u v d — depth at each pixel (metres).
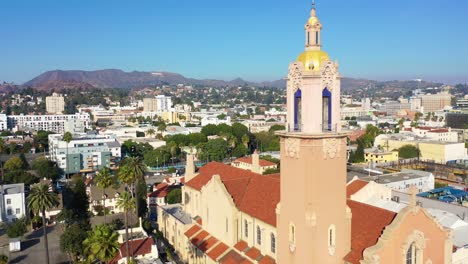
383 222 60.41
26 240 115.81
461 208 108.62
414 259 59.31
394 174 161.00
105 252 68.06
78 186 133.62
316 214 56.62
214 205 87.31
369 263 54.94
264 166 187.75
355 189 101.81
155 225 128.88
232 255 79.12
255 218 75.00
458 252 77.25
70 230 98.62
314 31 57.69
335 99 57.09
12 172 179.00
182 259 100.50
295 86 57.84
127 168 113.38
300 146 56.81
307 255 57.44
